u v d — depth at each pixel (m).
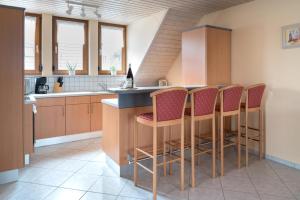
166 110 2.53
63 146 4.34
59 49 4.88
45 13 4.59
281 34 3.41
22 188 2.74
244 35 3.93
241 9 3.96
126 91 2.88
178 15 4.45
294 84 3.30
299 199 2.52
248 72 3.89
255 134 3.86
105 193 2.65
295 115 3.31
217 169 3.33
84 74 5.16
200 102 2.81
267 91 3.64
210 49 3.92
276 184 2.86
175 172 3.23
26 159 3.46
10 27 2.67
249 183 2.89
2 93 2.70
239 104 3.30
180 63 5.33
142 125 3.23
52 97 4.36
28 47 4.59
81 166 3.42
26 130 3.39
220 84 4.06
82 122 4.72
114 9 4.32
